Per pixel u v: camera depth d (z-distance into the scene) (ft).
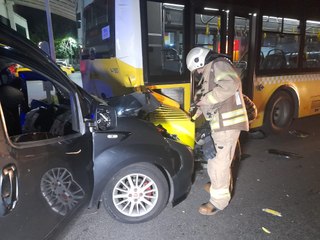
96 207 8.91
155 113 11.40
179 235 8.73
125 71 13.55
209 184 11.64
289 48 18.74
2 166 4.52
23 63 6.33
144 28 12.97
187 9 14.01
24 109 10.22
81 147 7.45
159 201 9.34
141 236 8.71
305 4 18.78
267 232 8.82
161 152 9.08
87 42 18.21
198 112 10.64
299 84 19.52
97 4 15.75
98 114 7.84
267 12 16.93
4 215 4.56
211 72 8.81
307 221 9.38
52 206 6.00
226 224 9.25
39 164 5.58
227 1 15.19
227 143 9.02
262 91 17.80
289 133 19.25
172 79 14.12
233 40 15.96
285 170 13.38
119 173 8.84
